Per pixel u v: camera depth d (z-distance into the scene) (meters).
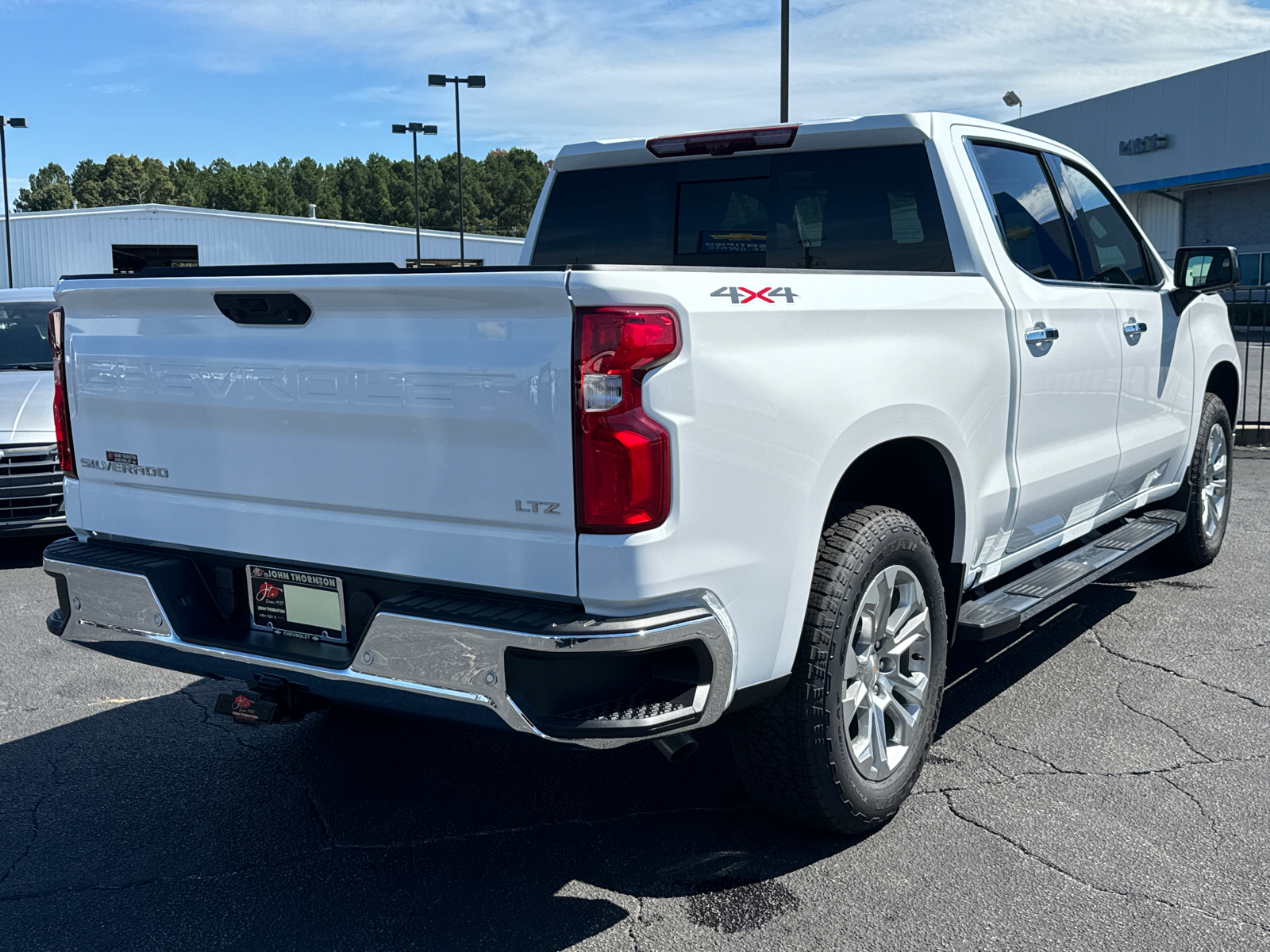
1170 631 5.03
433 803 3.48
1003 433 3.68
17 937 2.76
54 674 4.76
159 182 196.12
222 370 2.88
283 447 2.80
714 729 4.05
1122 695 4.25
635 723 2.42
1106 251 4.74
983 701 4.22
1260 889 2.87
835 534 2.99
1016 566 4.09
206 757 3.88
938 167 3.78
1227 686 4.33
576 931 2.74
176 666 3.11
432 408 2.54
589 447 2.37
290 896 2.93
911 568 3.21
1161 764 3.63
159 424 3.04
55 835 3.30
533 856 3.12
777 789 3.01
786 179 4.10
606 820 3.34
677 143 4.24
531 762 3.78
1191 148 31.48
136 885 3.00
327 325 2.69
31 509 6.59
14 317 8.19
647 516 2.40
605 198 4.51
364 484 2.69
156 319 3.00
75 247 59.88
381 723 4.19
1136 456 4.79
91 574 3.11
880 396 3.02
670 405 2.42
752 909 2.82
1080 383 4.21
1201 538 5.82
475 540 2.54
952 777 3.56
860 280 3.04
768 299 2.68
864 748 3.11
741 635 2.66
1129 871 2.96
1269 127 28.62
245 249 62.16
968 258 3.72
